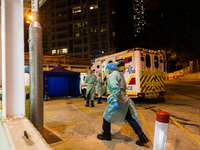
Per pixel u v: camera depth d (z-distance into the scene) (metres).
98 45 63.75
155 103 7.51
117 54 7.73
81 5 66.94
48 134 3.43
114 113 2.95
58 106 7.25
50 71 9.73
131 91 6.90
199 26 18.64
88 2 65.94
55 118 4.95
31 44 2.54
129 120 2.94
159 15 22.59
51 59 13.06
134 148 2.78
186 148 2.80
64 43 69.31
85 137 3.33
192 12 18.70
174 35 21.61
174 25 21.02
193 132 3.57
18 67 2.14
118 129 3.84
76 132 3.65
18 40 2.14
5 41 2.04
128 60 7.07
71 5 68.62
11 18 2.10
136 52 6.68
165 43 24.28
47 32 72.31
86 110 6.20
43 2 3.30
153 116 5.00
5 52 2.04
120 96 2.93
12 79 2.10
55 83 12.00
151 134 3.48
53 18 71.19
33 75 2.53
